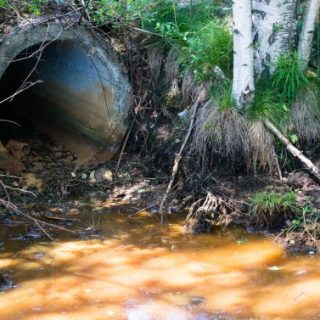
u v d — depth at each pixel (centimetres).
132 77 541
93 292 379
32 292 379
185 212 478
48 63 558
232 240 441
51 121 580
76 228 454
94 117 543
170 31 523
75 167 523
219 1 584
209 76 516
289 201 454
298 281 389
